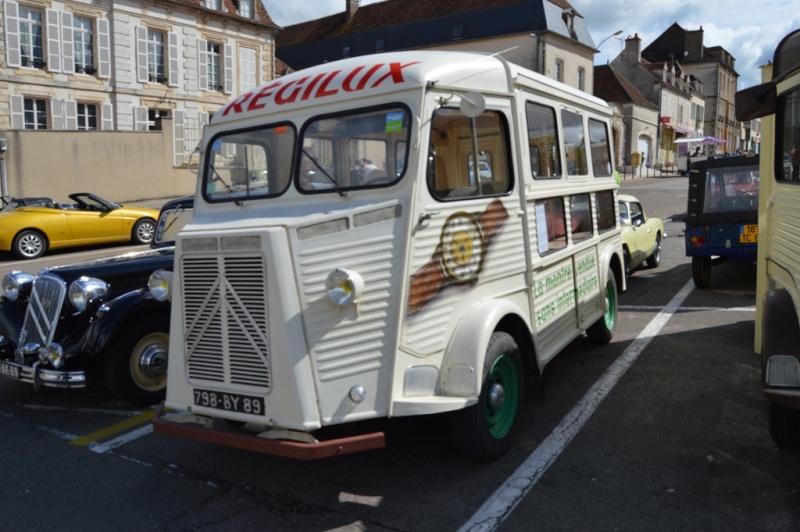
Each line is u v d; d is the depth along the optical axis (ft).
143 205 81.20
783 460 14.37
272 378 12.19
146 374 19.62
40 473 15.34
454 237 13.82
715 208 31.27
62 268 20.45
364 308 12.47
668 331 25.23
